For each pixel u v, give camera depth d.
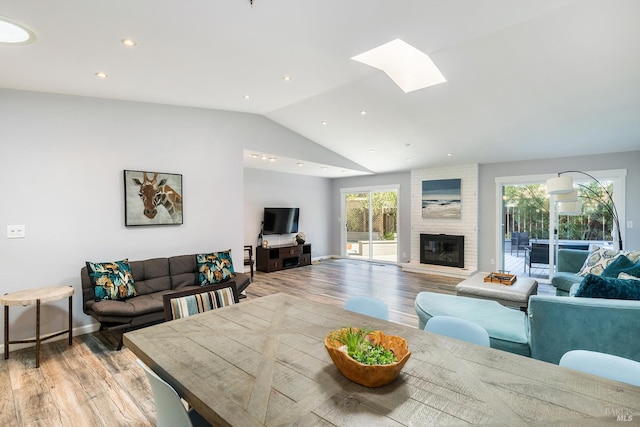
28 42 2.15
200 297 2.08
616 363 1.27
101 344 3.16
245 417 0.96
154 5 1.82
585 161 5.51
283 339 1.55
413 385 1.12
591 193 5.49
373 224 8.59
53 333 3.26
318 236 8.89
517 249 6.30
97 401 2.24
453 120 4.73
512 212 6.36
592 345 2.07
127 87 3.23
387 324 1.75
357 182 8.76
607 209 5.36
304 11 2.01
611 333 2.02
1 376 2.56
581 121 4.29
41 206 3.18
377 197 8.49
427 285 5.78
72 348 3.07
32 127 3.13
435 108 4.43
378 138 5.74
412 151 6.19
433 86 3.89
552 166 5.82
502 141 5.26
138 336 1.59
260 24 2.14
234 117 4.75
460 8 2.13
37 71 2.65
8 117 3.01
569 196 4.22
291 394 1.08
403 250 7.91
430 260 7.22
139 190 3.79
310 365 1.29
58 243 3.28
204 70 2.92
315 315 1.91
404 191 7.88
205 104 4.17
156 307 3.13
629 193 5.13
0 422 2.02
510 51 3.08
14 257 3.04
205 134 4.42
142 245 3.85
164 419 1.21
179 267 3.95
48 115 3.22
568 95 3.72
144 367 1.23
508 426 0.90
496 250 6.44
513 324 2.50
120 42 2.25
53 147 3.24
